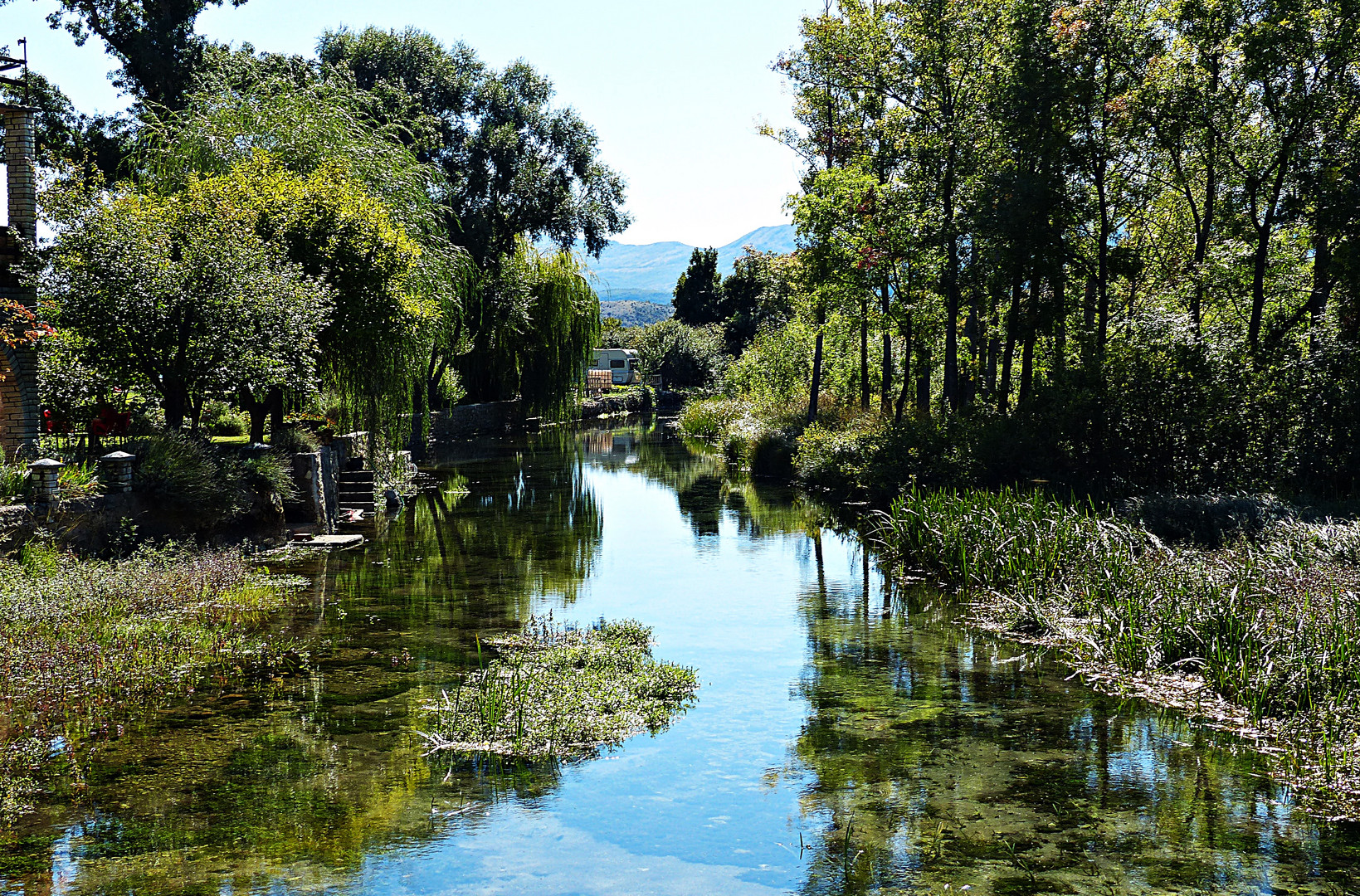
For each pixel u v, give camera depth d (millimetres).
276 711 9070
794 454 30875
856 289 27172
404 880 6012
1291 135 19969
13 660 9625
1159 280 27344
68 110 35250
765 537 20188
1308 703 8914
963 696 9938
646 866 6250
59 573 11539
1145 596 11492
